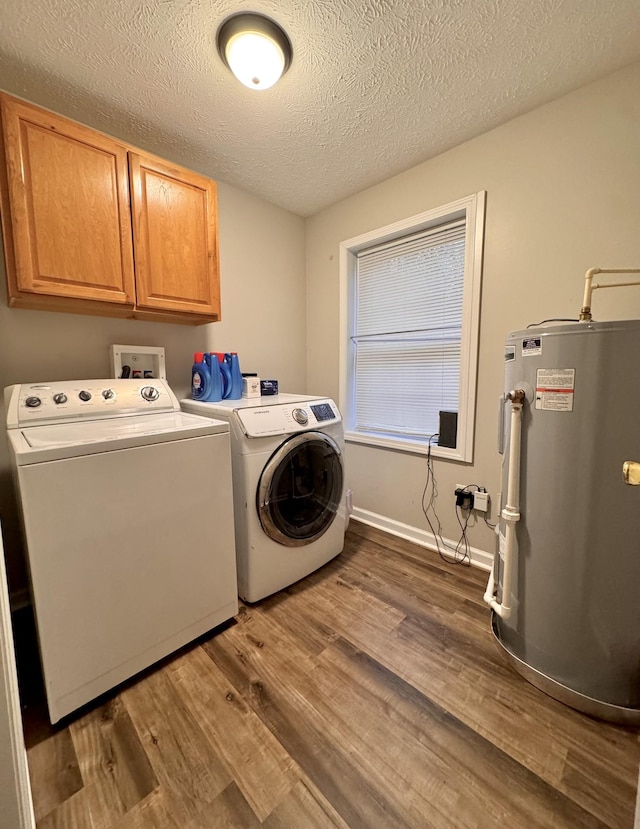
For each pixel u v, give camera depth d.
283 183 2.34
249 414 1.69
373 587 1.85
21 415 1.43
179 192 1.81
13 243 1.37
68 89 1.52
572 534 1.18
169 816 0.89
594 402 1.11
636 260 1.47
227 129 1.79
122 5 1.15
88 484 1.14
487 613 1.65
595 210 1.55
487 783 0.96
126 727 1.12
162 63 1.38
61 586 1.10
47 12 1.17
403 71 1.43
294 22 1.22
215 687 1.26
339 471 2.08
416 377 2.38
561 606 1.22
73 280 1.50
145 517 1.28
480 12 1.19
